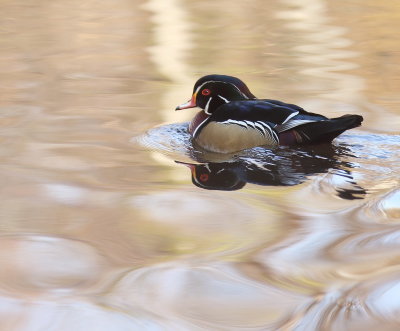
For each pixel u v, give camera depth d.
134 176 11.17
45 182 10.78
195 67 19.52
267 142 12.78
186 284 7.44
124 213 9.52
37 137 13.17
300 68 19.14
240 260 8.01
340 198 10.05
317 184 10.71
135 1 30.33
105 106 15.54
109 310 6.91
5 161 11.77
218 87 14.12
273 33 23.98
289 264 7.88
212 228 9.00
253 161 12.04
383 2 29.30
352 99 15.86
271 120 12.87
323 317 6.69
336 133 12.44
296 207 9.73
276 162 11.93
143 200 10.02
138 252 8.27
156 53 21.23
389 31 23.84
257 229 8.92
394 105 15.29
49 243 8.51
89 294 7.25
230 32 24.31
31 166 11.54
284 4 29.48
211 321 6.71
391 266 7.71
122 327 6.63
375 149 12.41
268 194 10.31
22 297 7.18
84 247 8.40
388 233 8.66
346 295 7.10
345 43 22.23
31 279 7.58
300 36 23.44
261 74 18.53
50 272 7.75
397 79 17.62
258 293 7.21
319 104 15.50
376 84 17.20
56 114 14.82
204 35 23.86
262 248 8.34
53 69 19.11
